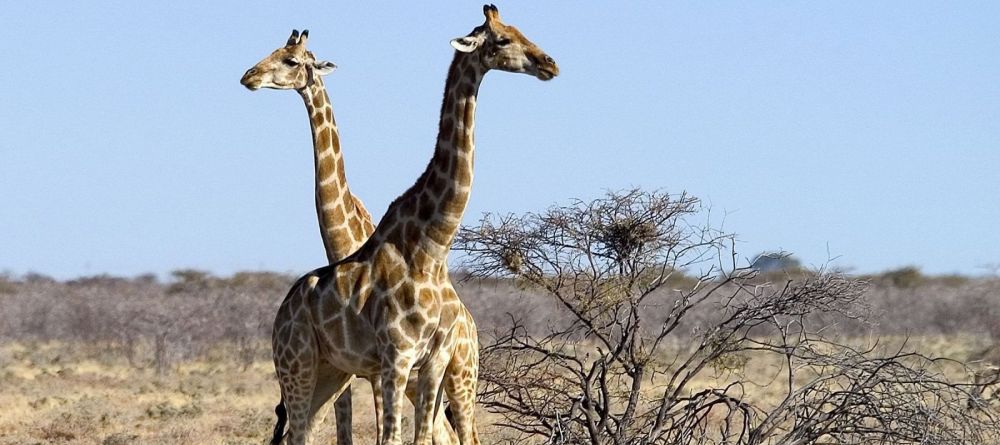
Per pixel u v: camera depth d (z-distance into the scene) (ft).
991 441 57.21
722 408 77.71
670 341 95.40
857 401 51.55
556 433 50.83
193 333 143.84
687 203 53.98
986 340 141.38
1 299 189.37
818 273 53.42
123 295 204.64
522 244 53.78
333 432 75.72
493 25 44.01
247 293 172.24
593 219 53.88
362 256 44.83
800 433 52.19
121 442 73.00
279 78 49.52
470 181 44.24
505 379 54.70
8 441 74.69
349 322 44.50
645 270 54.65
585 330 55.77
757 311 53.47
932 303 171.83
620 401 58.70
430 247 44.06
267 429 79.20
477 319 99.91
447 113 44.47
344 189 51.01
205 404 94.89
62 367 128.57
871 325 59.62
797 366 55.83
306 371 46.09
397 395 43.62
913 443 52.08
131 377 119.55
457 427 46.19
